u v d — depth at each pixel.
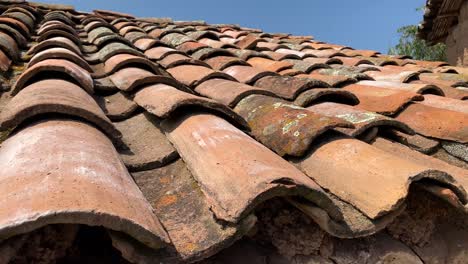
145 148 1.53
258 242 1.18
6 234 0.73
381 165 1.28
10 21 3.20
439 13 5.77
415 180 1.17
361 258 1.22
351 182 1.28
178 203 1.16
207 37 4.18
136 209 0.92
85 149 1.13
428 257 1.33
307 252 1.19
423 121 2.09
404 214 1.34
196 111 1.63
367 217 1.16
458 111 2.14
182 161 1.40
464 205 1.19
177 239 1.00
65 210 0.77
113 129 1.48
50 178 0.89
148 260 0.90
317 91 2.20
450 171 1.55
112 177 1.02
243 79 2.62
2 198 0.83
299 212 1.22
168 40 3.85
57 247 0.93
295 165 1.49
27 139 1.17
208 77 2.42
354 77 2.97
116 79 2.29
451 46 6.12
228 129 1.45
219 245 0.97
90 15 4.81
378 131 1.87
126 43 3.28
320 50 4.34
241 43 3.92
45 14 4.45
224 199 1.03
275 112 1.77
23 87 1.87
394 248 1.27
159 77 2.10
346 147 1.45
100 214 0.80
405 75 3.01
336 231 1.10
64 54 2.32
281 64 3.08
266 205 1.22
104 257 0.99
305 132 1.52
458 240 1.37
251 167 1.11
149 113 1.83
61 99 1.43
